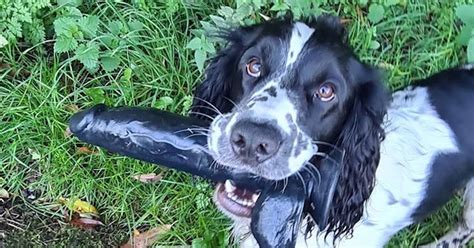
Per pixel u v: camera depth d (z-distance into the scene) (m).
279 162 0.98
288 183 1.02
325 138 1.04
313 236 1.13
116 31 1.33
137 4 1.36
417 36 1.38
